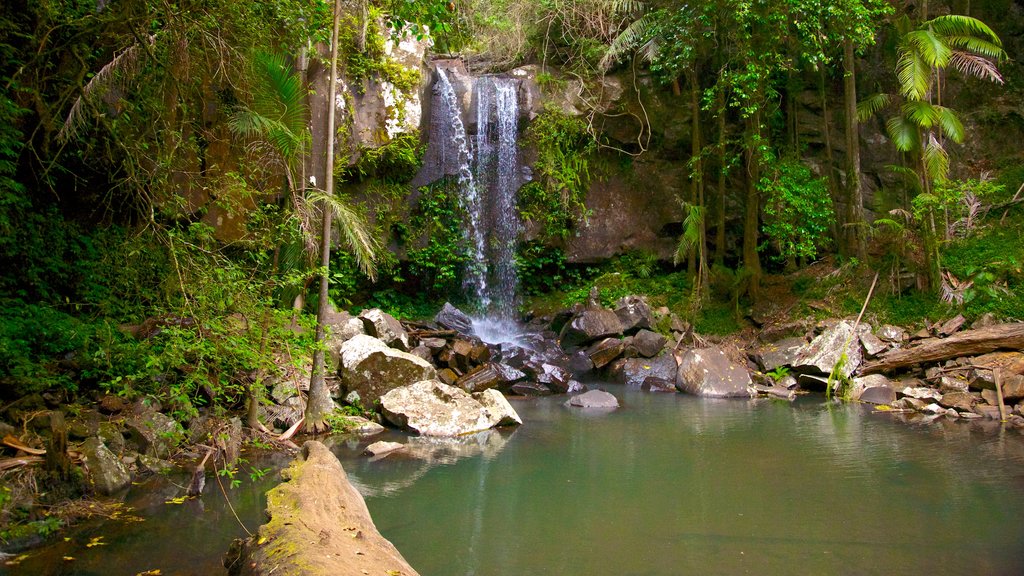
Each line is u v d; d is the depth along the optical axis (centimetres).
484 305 1404
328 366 838
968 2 1382
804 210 1142
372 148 1201
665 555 396
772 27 1114
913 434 731
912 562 380
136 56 698
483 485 547
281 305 735
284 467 588
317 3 749
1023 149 1368
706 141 1439
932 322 1065
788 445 689
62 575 359
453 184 1374
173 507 475
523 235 1417
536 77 1408
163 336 638
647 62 1406
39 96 682
